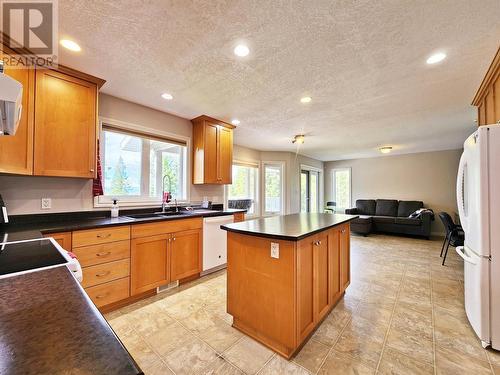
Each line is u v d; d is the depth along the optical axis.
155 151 3.14
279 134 4.22
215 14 1.39
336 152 6.08
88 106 2.12
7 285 0.76
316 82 2.24
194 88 2.39
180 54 1.80
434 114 3.12
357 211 6.50
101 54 1.80
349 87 2.35
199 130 3.39
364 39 1.62
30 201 2.09
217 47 1.71
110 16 1.41
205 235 2.96
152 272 2.41
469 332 1.81
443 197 5.76
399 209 6.01
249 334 1.78
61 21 1.44
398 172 6.38
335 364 1.49
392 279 2.91
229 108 2.95
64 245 1.84
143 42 1.66
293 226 1.93
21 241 1.39
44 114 1.88
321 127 3.77
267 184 5.87
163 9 1.35
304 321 1.66
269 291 1.64
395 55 1.80
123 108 2.71
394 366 1.47
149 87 2.38
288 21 1.45
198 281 2.84
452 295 2.46
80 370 0.37
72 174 2.03
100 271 2.03
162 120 3.10
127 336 1.78
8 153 1.69
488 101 2.27
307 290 1.71
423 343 1.69
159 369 1.46
